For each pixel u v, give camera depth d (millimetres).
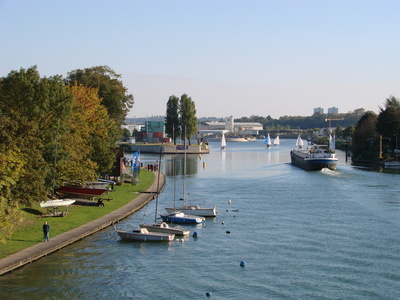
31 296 45938
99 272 52812
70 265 54625
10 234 56906
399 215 81938
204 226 75812
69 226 68938
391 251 60438
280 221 78375
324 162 167875
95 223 72125
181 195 107812
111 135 121562
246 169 181000
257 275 52344
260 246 63500
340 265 55344
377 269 53875
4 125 60781
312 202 96750
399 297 46219
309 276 51875
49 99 78062
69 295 46500
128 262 56594
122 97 151000
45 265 54250
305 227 73750
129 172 131500
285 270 53844
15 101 75750
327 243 64438
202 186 125562
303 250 61344
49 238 62188
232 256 59188
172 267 55031
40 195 66438
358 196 104062
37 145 69562
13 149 60406
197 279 51219
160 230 69562
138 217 80938
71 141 83625
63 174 83375
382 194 106938
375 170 169250
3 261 52281
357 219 79000
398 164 183375
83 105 104125
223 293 47438
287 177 147625
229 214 84938
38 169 70875
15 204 57188
